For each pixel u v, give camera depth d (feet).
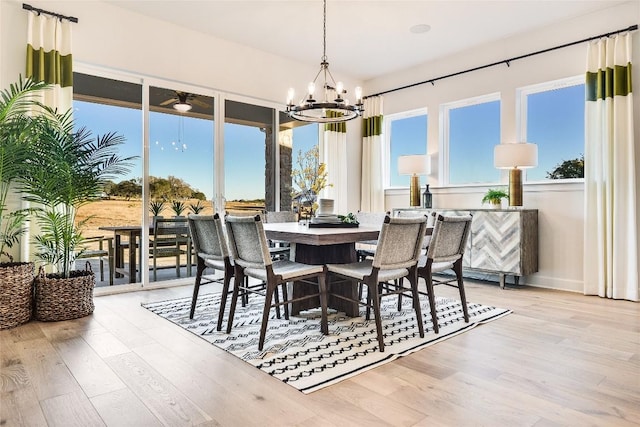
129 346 7.96
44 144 9.62
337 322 9.59
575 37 13.16
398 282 11.39
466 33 14.37
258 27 13.94
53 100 11.14
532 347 7.95
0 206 9.53
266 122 16.58
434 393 6.01
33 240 10.88
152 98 13.64
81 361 7.19
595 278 12.59
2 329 8.98
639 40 11.92
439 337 8.50
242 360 7.25
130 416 5.33
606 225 12.30
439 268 9.21
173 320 9.72
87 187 10.29
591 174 12.62
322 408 5.57
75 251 12.17
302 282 10.34
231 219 8.30
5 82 10.68
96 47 12.18
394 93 18.61
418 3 12.17
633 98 12.01
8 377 6.51
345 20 13.35
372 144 19.20
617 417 5.31
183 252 14.40
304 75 17.48
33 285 9.85
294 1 12.09
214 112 14.99
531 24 13.62
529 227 13.52
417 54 16.34
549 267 13.80
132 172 13.32
